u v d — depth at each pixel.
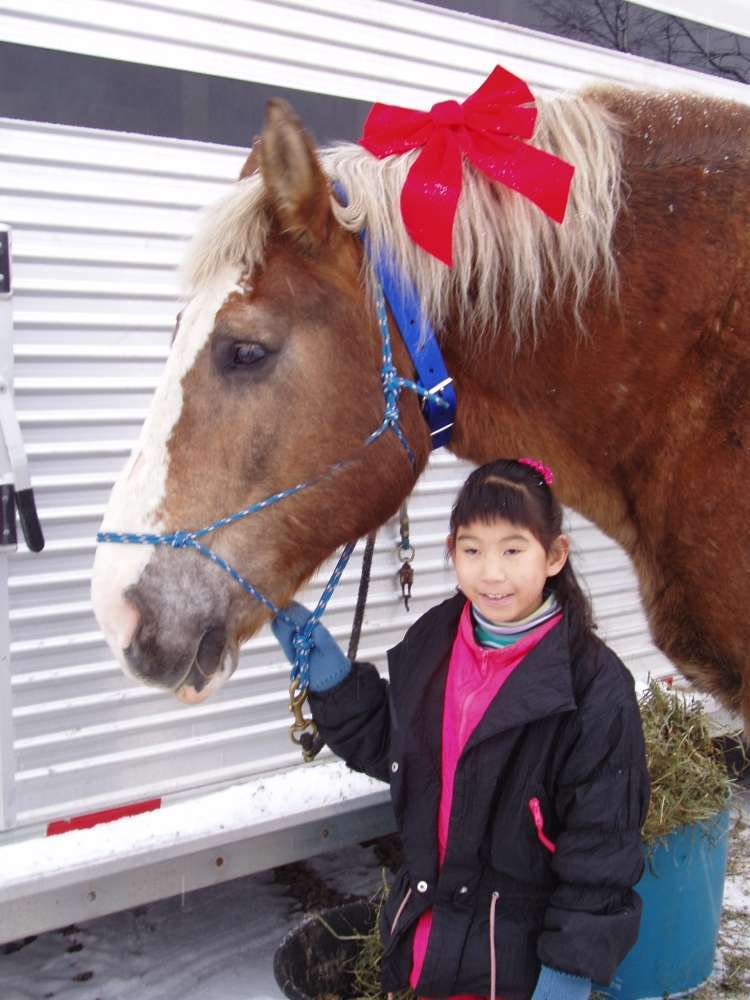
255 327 1.57
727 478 1.69
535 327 1.76
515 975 1.51
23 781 2.23
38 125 2.20
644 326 1.76
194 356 1.58
